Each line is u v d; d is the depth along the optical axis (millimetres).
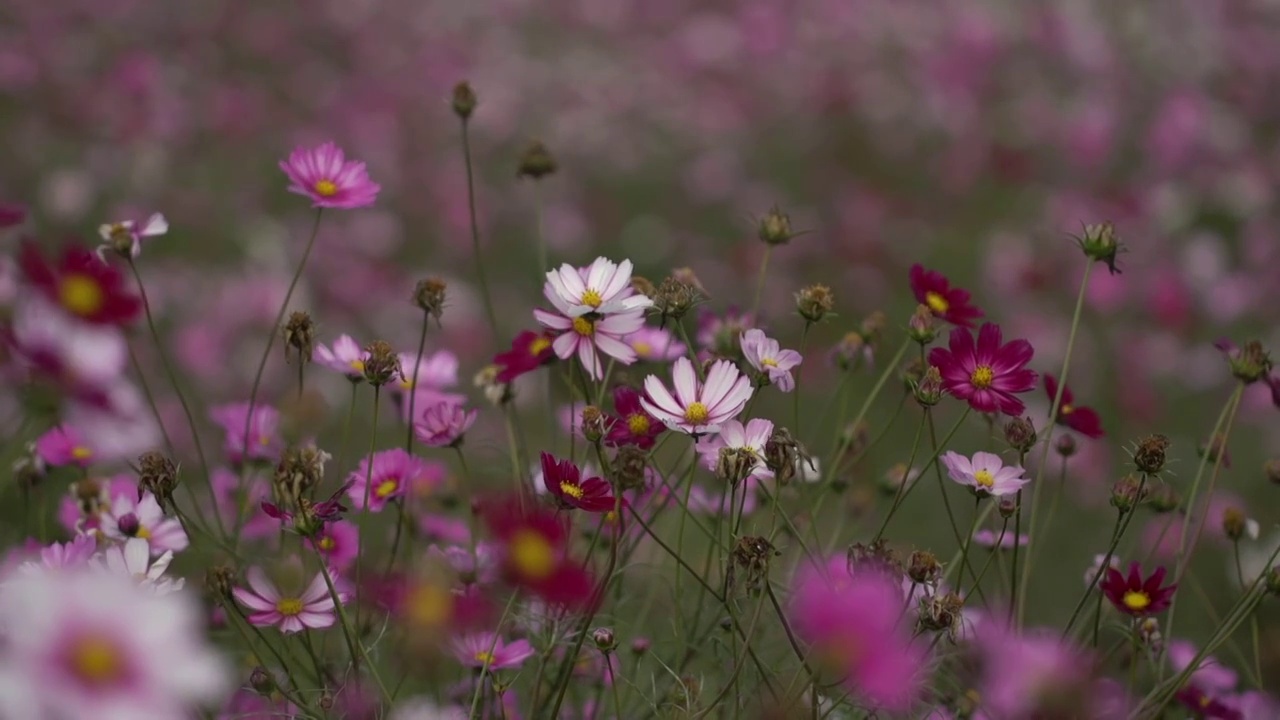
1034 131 9492
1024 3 10711
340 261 7133
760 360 3020
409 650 2979
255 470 3273
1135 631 3088
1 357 3014
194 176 7930
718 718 3021
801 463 3064
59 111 8211
